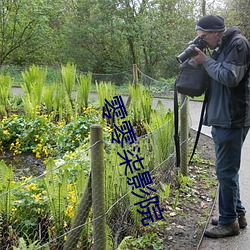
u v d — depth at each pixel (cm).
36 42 1766
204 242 337
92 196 252
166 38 1794
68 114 693
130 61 1827
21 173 502
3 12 1620
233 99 302
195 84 323
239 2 1535
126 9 1686
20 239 257
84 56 1802
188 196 424
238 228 346
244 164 552
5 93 723
